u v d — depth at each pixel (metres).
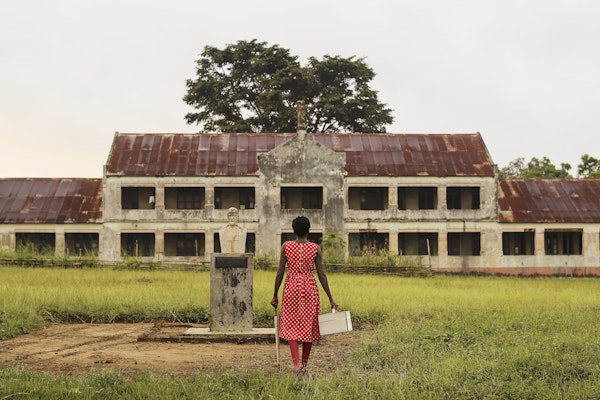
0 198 48.00
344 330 11.15
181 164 46.97
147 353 14.04
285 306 11.27
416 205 49.00
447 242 48.41
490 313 18.88
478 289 28.12
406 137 50.62
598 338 13.77
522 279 39.94
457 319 17.23
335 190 46.69
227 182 46.47
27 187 49.31
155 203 46.38
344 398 9.39
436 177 47.22
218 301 16.17
